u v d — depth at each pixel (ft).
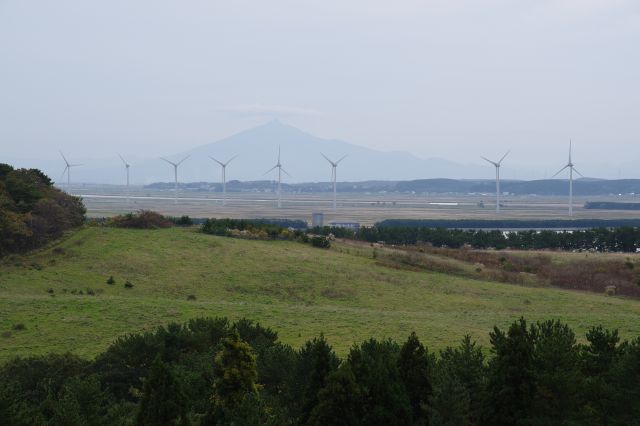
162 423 99.09
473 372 113.29
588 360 120.57
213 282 247.29
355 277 263.90
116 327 174.70
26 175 337.72
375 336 167.84
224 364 110.73
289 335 169.48
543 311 221.46
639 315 214.48
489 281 276.82
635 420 104.58
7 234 260.21
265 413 104.06
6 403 100.17
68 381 122.72
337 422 101.04
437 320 192.95
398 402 103.24
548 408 104.99
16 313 184.55
